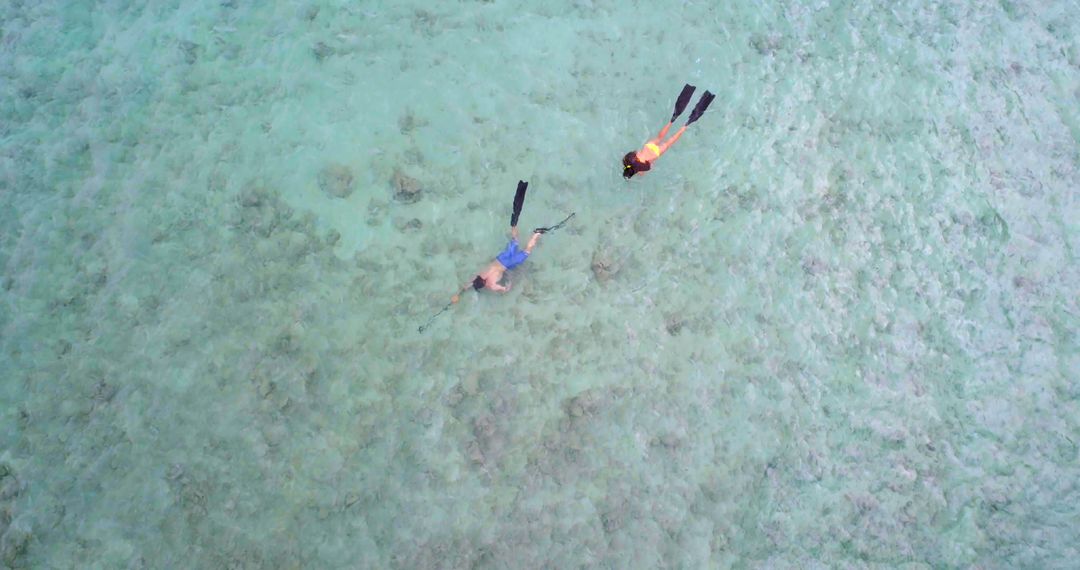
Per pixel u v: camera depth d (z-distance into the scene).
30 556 6.75
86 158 8.30
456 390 7.61
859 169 8.76
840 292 8.27
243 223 8.12
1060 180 8.80
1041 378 8.02
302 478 7.21
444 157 8.48
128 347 7.57
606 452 7.53
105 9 8.94
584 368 7.80
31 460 7.07
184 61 8.77
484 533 7.15
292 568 6.89
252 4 9.05
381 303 7.88
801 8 9.45
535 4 9.22
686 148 8.66
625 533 7.27
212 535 6.95
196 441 7.27
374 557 6.99
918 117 8.98
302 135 8.48
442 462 7.35
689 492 7.47
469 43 9.00
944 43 9.31
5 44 8.70
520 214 8.27
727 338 8.03
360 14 9.06
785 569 7.27
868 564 7.32
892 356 8.05
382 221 8.18
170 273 7.89
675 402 7.77
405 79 8.78
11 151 8.26
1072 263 8.48
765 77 9.07
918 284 8.33
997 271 8.39
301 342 7.69
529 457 7.45
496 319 7.88
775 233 8.45
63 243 7.94
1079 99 9.15
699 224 8.41
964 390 7.96
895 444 7.74
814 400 7.88
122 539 6.89
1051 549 7.39
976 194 8.68
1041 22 9.38
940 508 7.53
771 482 7.57
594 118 8.76
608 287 8.09
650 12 9.29
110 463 7.13
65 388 7.39
